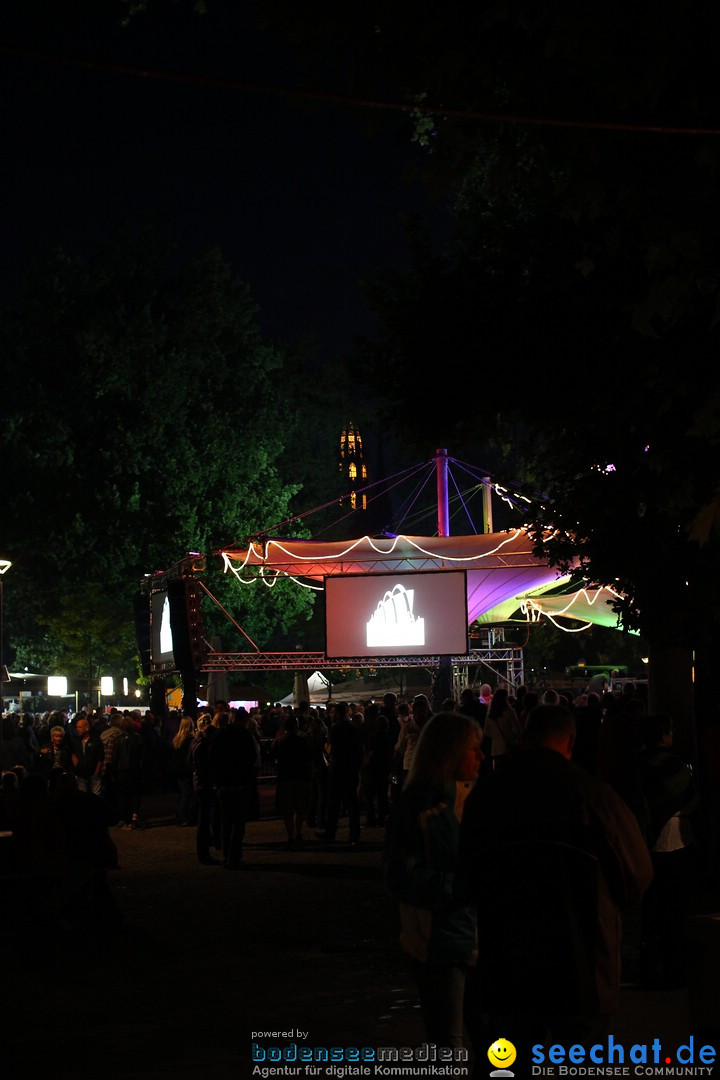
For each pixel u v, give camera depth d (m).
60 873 10.72
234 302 52.88
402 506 37.19
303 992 7.99
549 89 7.16
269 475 53.44
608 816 4.12
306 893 12.66
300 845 17.52
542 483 12.78
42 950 9.84
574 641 50.12
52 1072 6.18
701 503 10.04
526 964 4.00
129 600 49.84
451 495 58.09
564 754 4.34
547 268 11.66
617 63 6.43
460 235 13.08
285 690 55.19
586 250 10.60
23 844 10.86
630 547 11.10
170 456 49.53
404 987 8.04
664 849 7.53
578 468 11.90
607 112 7.04
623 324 10.48
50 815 10.88
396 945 9.64
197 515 49.91
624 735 10.88
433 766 5.01
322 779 19.38
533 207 12.05
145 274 52.06
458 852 4.29
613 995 4.05
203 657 30.19
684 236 6.83
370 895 12.40
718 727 11.27
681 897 7.55
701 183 7.03
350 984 8.20
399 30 7.56
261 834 19.61
